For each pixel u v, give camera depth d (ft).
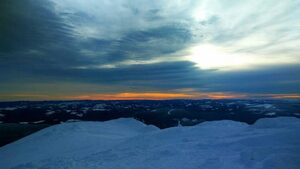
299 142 44.60
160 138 63.82
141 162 42.96
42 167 47.06
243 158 39.50
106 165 43.21
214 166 37.09
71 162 47.55
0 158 71.46
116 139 82.84
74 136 87.51
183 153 45.91
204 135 62.49
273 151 40.60
